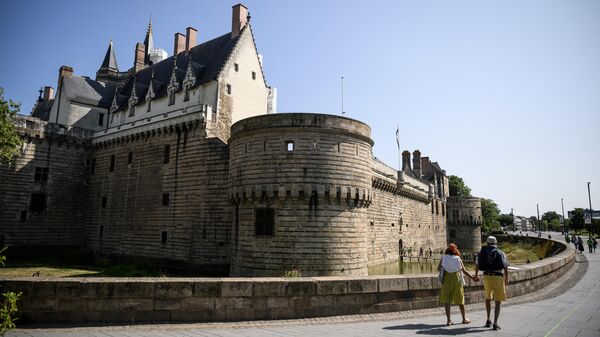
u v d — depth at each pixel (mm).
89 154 51500
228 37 47031
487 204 107688
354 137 29484
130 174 45219
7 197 44469
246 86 44094
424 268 43094
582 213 113312
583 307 12227
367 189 29906
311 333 9172
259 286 10883
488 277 9711
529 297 14172
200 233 36875
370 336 8805
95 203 49000
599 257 31359
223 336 8898
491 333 9031
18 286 9789
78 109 52531
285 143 28234
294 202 27500
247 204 29141
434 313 11680
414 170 73625
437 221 72750
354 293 11500
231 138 31609
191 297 10508
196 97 42500
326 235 27266
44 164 47531
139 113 49500
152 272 37062
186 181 38969
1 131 33969
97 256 46438
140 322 10148
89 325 9781
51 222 47469
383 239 46625
